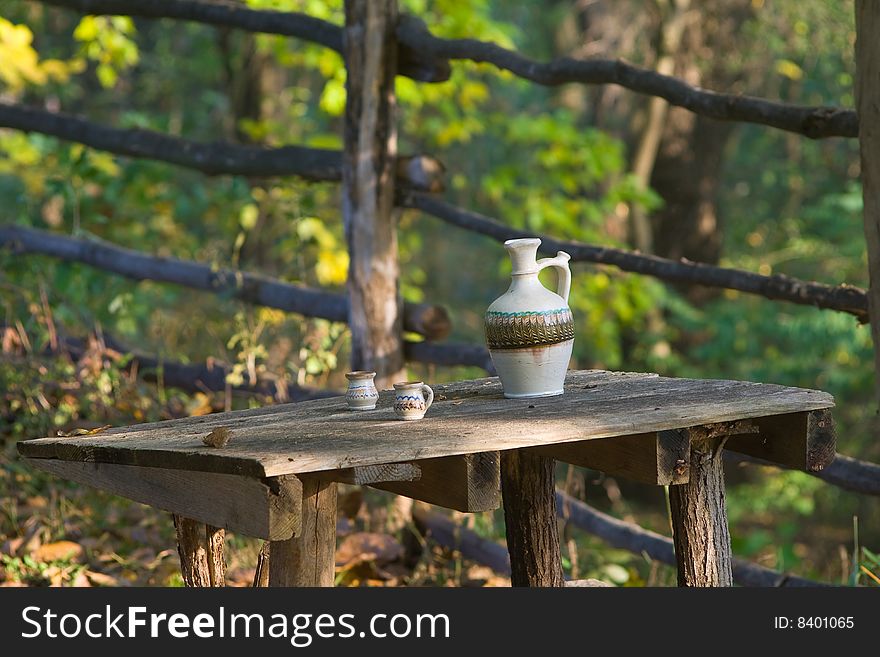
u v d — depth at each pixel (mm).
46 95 16719
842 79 16031
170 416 7766
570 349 4453
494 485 3631
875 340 4922
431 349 7172
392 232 7137
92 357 7902
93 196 11188
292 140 12320
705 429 4160
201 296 11094
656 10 13969
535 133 12750
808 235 17844
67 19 18609
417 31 6941
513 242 4426
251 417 4426
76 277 8898
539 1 19016
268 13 7477
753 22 14672
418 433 3732
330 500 3719
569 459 4309
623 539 6797
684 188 15000
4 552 6262
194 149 7906
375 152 7023
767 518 16188
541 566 4949
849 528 15758
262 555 4305
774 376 15117
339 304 7445
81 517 6832
